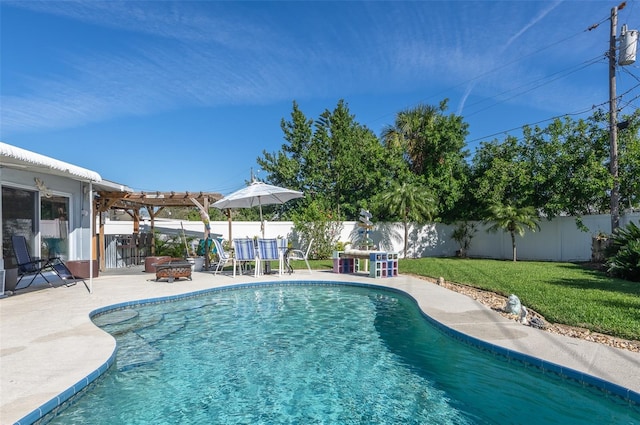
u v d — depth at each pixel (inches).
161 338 220.5
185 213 1390.3
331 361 186.2
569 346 175.0
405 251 731.4
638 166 559.2
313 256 717.9
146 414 135.0
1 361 155.3
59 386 131.7
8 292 303.9
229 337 224.2
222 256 470.0
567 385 146.9
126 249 583.5
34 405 117.7
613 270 400.2
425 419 131.7
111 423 127.9
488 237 759.1
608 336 189.3
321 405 143.0
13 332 196.7
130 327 241.3
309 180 948.6
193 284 378.0
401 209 693.9
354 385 159.6
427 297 301.3
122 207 565.0
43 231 395.9
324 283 405.7
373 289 378.6
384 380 164.2
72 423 127.3
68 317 229.0
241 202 518.9
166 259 496.1
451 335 207.6
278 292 370.6
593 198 621.0
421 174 795.4
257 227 728.3
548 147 636.1
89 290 333.7
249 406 141.8
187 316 272.8
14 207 357.7
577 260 648.4
